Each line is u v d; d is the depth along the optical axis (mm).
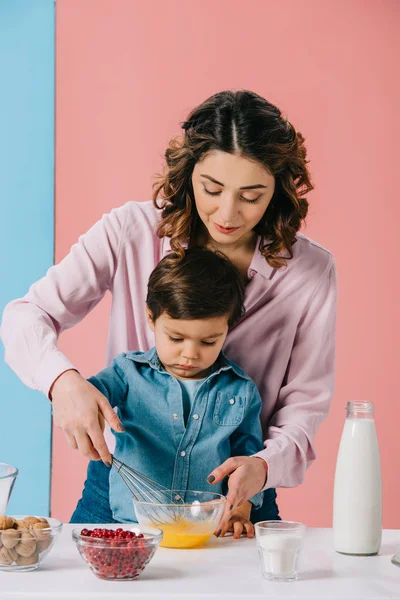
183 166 1809
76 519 1894
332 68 3648
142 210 1979
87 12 3662
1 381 3590
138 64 3656
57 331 1976
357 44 3646
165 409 1834
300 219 1917
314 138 3650
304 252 1970
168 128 3652
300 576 1379
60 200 3658
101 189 3652
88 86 3662
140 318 1989
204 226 1947
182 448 1813
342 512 1523
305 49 3643
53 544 1413
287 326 1954
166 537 1543
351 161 3652
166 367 1882
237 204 1734
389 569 1431
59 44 3664
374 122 3648
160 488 1764
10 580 1319
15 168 3656
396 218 3648
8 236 3650
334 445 3605
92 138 3658
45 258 3652
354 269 3650
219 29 3652
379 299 3648
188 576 1368
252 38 3643
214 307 1784
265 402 1964
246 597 1261
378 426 3621
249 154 1683
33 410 3592
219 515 1568
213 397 1850
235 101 1739
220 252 1931
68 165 3660
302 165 1849
